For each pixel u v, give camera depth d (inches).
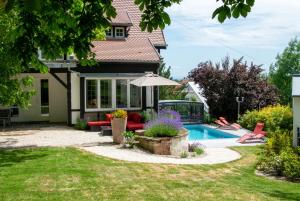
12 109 976.9
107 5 201.2
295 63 1777.8
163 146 619.8
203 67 1130.7
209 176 459.8
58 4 179.6
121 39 1016.2
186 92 1504.7
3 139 726.5
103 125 856.3
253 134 822.5
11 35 194.5
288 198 361.7
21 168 461.1
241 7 182.1
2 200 321.7
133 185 387.9
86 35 204.4
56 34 211.5
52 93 991.0
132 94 937.5
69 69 882.8
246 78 1087.6
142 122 862.5
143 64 945.5
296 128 701.3
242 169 525.3
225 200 339.3
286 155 517.0
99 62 903.7
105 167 482.0
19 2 122.8
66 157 545.0
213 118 1105.4
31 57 206.2
